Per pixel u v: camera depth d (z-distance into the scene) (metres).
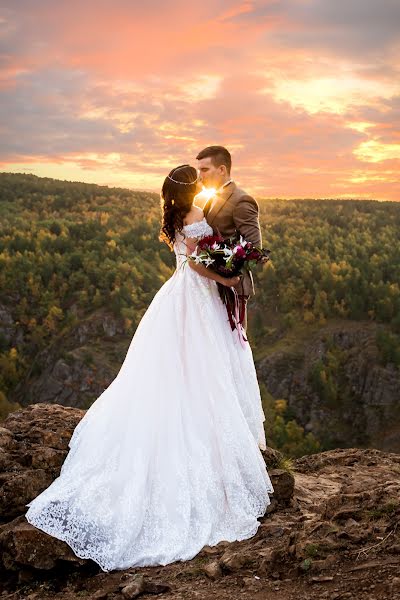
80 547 3.72
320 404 124.06
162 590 3.39
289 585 3.21
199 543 3.79
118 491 3.88
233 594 3.20
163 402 4.12
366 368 127.12
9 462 4.31
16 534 3.71
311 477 5.94
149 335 4.32
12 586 3.74
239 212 4.20
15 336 147.12
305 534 3.64
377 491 4.03
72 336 141.75
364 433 117.88
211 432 4.10
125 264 161.75
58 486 3.98
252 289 4.44
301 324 145.38
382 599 2.84
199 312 4.30
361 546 3.40
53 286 157.62
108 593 3.43
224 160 4.30
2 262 160.50
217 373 4.20
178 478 3.94
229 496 4.00
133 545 3.77
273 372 130.62
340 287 150.50
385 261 169.12
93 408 4.45
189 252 4.27
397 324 137.00
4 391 135.25
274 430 102.50
